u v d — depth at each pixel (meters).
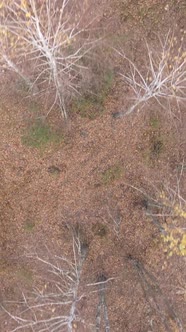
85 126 9.78
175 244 8.95
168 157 10.28
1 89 9.55
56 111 9.62
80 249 9.93
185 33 9.91
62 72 9.24
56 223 10.21
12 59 9.06
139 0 9.71
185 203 9.56
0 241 10.14
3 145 9.75
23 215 10.11
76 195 10.13
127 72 9.74
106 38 9.62
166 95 9.26
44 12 9.15
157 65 9.76
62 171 9.95
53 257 10.27
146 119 9.98
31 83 9.26
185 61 8.91
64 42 8.37
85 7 9.52
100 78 9.61
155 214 9.80
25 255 10.21
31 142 9.67
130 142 10.04
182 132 10.22
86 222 10.29
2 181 9.95
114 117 9.78
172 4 9.80
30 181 9.97
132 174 10.20
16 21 8.47
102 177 10.08
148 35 9.80
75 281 9.64
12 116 9.66
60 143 9.76
